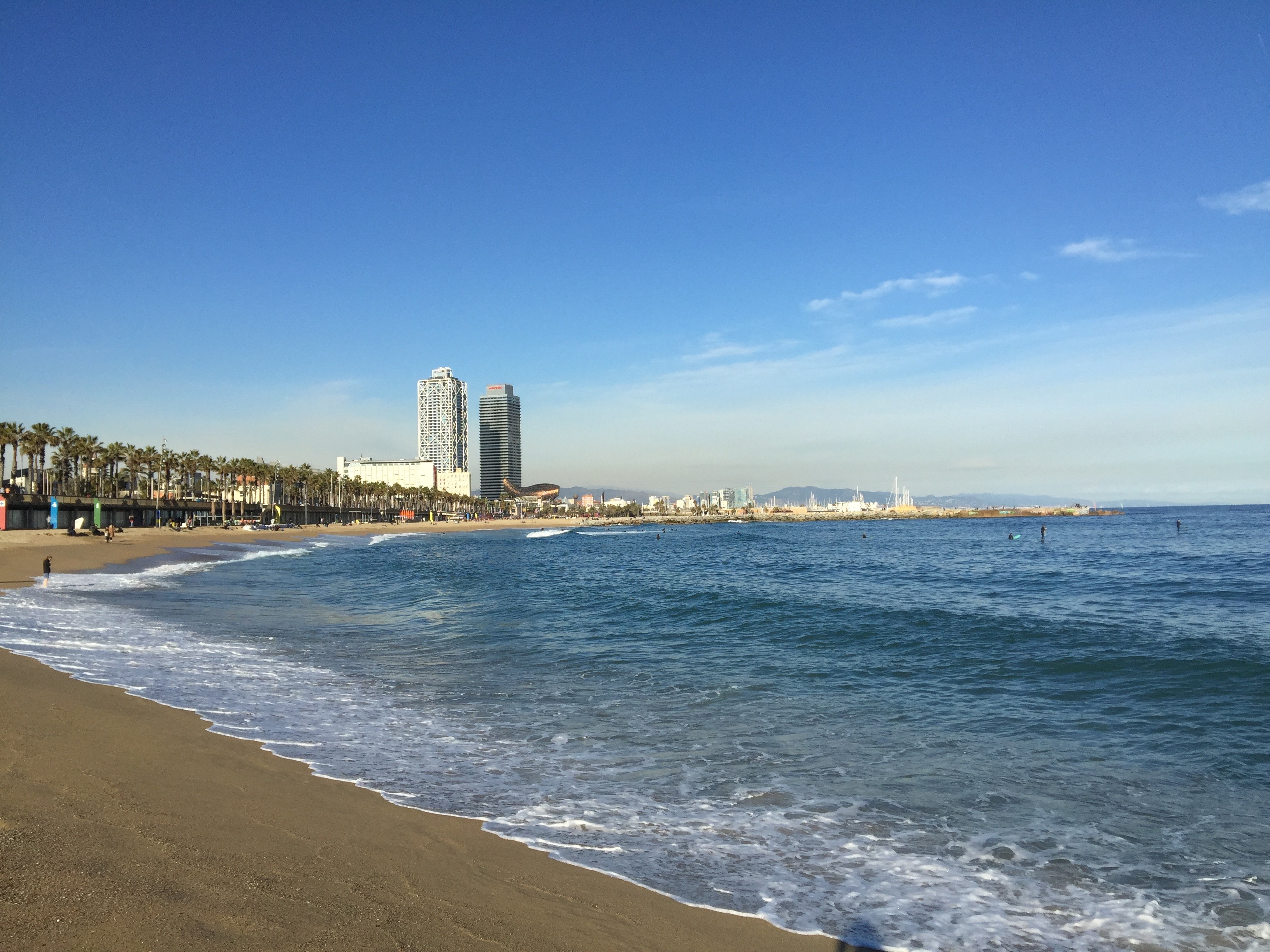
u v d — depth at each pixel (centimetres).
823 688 1502
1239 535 10138
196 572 4547
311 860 643
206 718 1134
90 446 11488
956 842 780
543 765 1009
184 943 484
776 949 564
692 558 7062
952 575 4475
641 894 643
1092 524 19125
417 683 1516
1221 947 592
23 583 3431
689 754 1068
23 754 864
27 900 522
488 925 557
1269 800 889
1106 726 1206
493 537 14925
